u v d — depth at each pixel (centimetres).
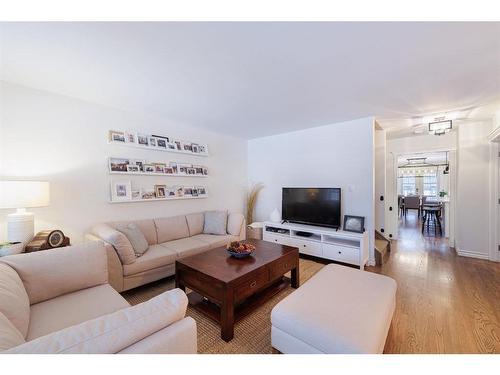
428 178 1025
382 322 128
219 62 183
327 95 251
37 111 235
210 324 189
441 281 270
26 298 129
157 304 91
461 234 371
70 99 256
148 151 328
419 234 531
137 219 313
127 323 79
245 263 212
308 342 124
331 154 374
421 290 246
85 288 166
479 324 185
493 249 346
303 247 357
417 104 277
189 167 379
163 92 244
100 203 280
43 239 208
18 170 225
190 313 204
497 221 343
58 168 249
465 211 367
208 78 211
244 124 375
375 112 309
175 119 346
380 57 176
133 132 310
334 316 130
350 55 173
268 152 465
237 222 368
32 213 214
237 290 179
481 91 238
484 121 352
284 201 410
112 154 291
